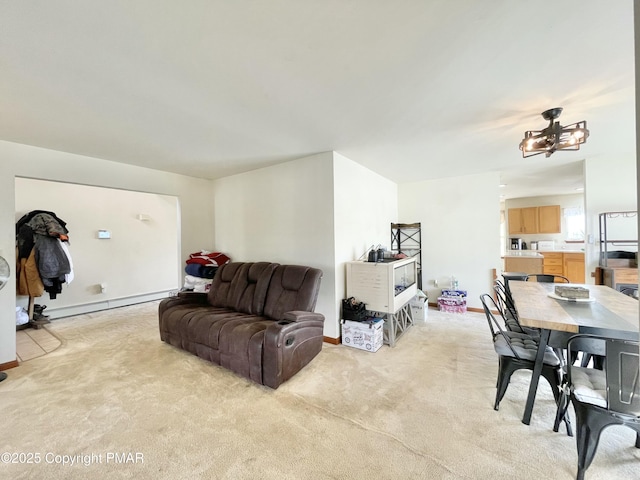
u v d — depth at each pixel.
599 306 1.93
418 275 4.91
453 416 1.84
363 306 3.18
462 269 4.62
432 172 4.28
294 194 3.50
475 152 3.23
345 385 2.25
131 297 5.30
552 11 1.18
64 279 4.09
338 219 3.26
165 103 1.98
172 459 1.50
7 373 2.48
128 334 3.54
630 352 1.23
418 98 1.95
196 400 2.05
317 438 1.65
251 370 2.28
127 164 3.54
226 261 4.21
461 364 2.61
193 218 4.31
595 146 3.06
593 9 1.17
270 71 1.62
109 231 5.01
